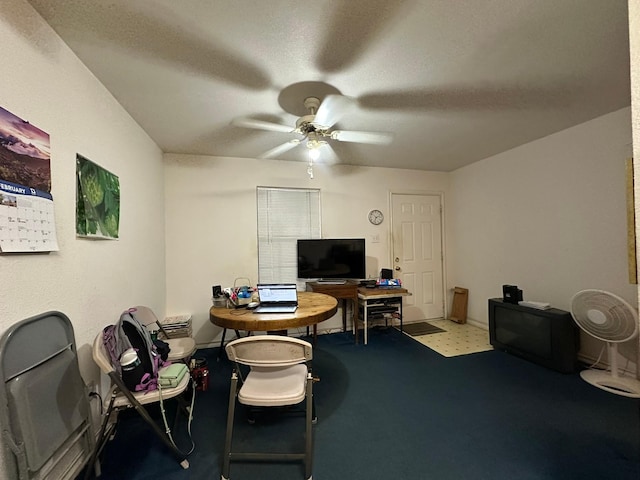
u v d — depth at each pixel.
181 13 1.42
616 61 1.87
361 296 3.74
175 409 2.27
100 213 1.91
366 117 2.65
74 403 1.43
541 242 3.33
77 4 1.34
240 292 2.67
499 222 3.88
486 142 3.40
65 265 1.54
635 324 2.27
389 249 4.49
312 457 1.73
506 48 1.73
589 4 1.42
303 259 3.93
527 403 2.29
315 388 2.55
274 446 1.84
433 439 1.89
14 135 1.21
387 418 2.12
